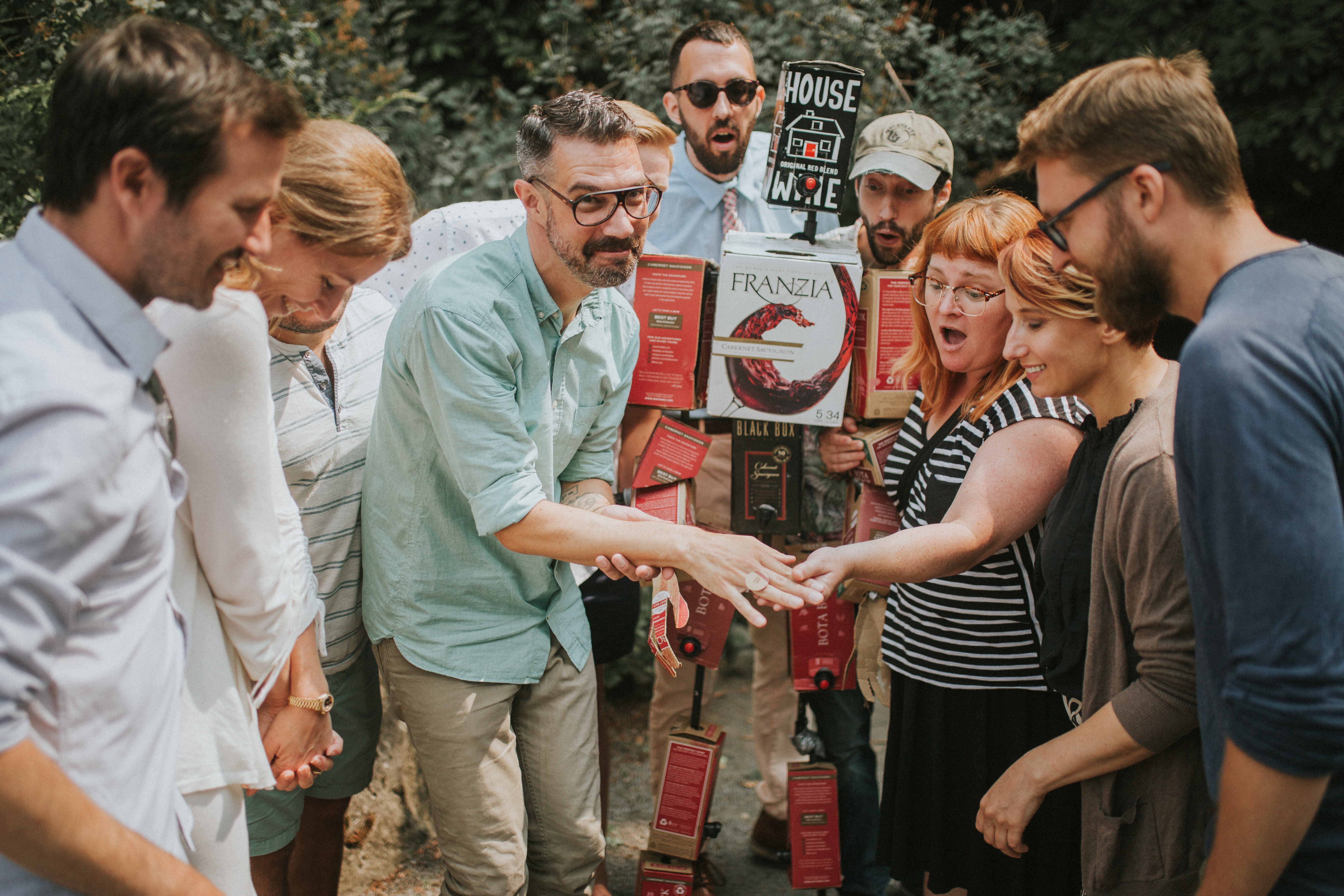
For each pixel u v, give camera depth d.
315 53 3.83
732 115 2.98
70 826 0.95
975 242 1.83
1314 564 1.02
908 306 2.16
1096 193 1.19
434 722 1.92
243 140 1.00
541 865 2.08
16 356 0.92
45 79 2.72
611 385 2.11
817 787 2.38
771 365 2.15
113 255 1.00
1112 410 1.58
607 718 3.59
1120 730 1.46
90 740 1.03
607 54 4.77
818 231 3.11
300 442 1.89
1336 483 1.04
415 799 2.97
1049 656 1.71
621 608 2.45
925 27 4.58
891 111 4.56
